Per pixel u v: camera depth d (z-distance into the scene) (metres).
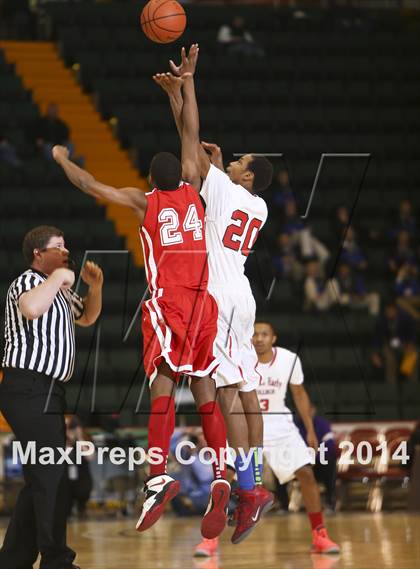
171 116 18.48
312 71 20.33
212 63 20.08
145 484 5.72
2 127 17.70
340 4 23.61
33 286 6.29
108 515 12.18
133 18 21.19
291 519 11.48
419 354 16.05
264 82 19.72
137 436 12.55
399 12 22.86
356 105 19.77
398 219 17.52
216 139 17.92
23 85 19.25
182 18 6.01
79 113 19.05
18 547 6.42
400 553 8.23
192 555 8.46
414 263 16.86
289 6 23.25
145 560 8.15
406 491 12.88
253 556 8.36
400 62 20.94
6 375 6.29
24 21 21.83
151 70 19.62
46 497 6.21
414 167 18.58
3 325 6.98
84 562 8.04
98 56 19.80
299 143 18.30
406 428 13.12
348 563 7.74
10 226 15.68
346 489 12.73
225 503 5.66
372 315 16.00
